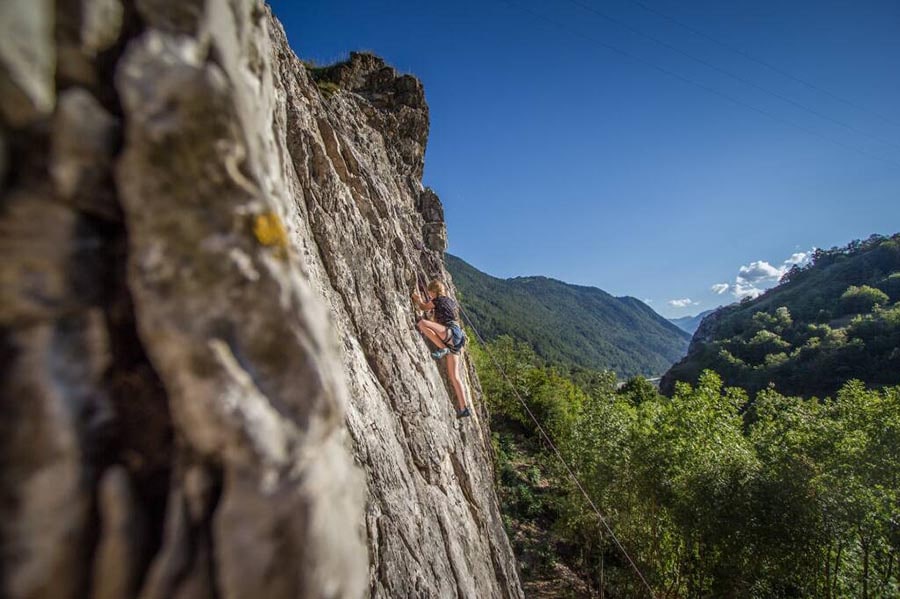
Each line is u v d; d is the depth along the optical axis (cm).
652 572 1338
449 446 639
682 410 1372
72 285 95
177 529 96
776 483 1049
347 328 442
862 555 1098
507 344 4694
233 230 108
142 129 99
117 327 101
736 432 1292
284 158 204
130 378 101
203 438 99
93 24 99
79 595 86
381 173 1052
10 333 89
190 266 103
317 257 421
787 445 1180
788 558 1018
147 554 94
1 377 86
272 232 117
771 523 1001
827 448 1120
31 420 87
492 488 955
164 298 100
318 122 643
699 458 1216
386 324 568
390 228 768
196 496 98
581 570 1733
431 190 1659
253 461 98
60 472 87
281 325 111
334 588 104
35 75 89
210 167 106
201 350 100
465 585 490
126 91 99
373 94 1458
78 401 92
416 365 613
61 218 94
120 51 105
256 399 103
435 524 481
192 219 104
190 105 103
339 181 593
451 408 745
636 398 4522
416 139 1590
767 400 1599
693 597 1262
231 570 93
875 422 1130
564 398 3712
